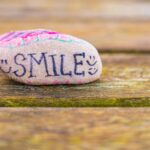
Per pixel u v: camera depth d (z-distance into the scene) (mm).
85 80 366
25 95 341
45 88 356
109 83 377
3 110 306
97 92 351
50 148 245
